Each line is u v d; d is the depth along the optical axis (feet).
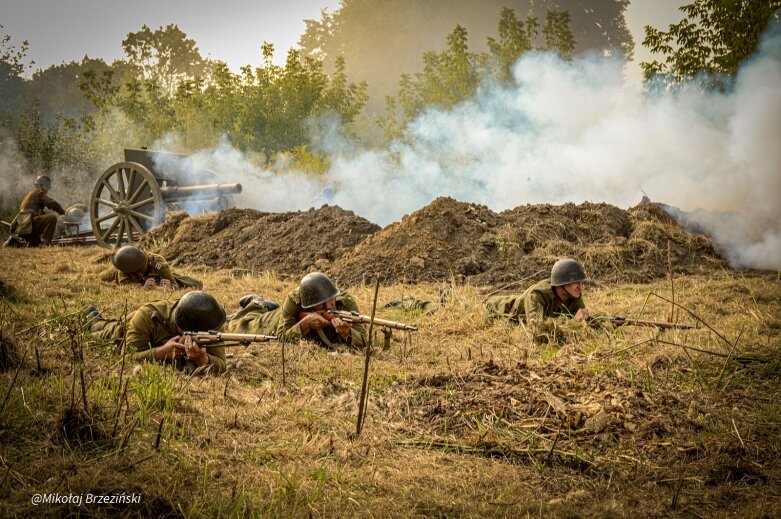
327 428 16.85
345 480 14.39
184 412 16.84
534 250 45.34
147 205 63.62
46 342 21.95
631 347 23.57
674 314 31.19
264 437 16.14
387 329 25.76
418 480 14.78
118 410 15.49
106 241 63.31
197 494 13.32
